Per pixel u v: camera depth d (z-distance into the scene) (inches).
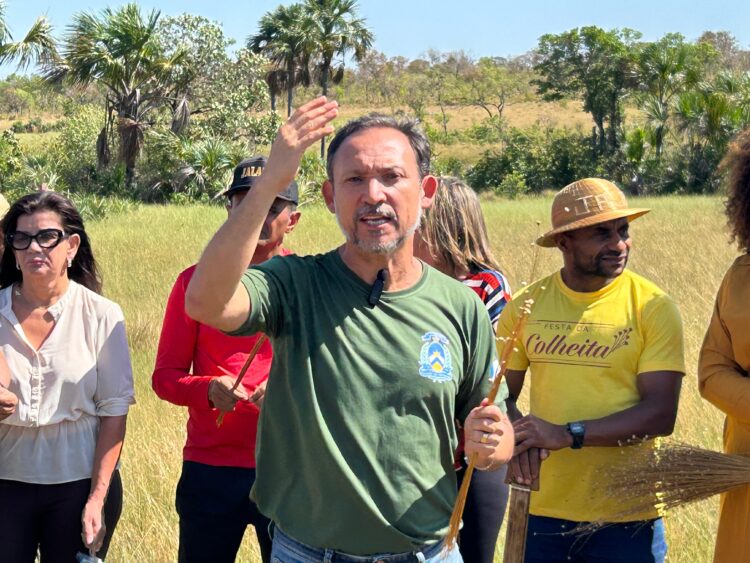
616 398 134.0
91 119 1445.6
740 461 125.0
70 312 142.2
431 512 102.8
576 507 135.2
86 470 142.2
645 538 133.1
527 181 1972.2
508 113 2901.1
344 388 99.7
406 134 104.1
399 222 99.1
